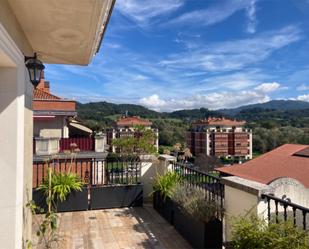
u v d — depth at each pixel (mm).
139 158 6125
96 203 5551
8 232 2562
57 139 12047
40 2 2229
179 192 4438
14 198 2592
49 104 14500
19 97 2705
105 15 2576
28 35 3059
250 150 63406
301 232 2238
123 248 3828
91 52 3779
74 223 4762
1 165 2578
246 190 2928
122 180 6160
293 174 17859
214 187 3975
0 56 2295
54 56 4027
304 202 3059
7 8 2213
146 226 4660
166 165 5734
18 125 2666
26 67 3197
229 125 65125
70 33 2969
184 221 4160
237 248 2465
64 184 5277
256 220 2584
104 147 13531
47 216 3941
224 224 3523
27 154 3373
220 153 64688
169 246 3902
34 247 3742
